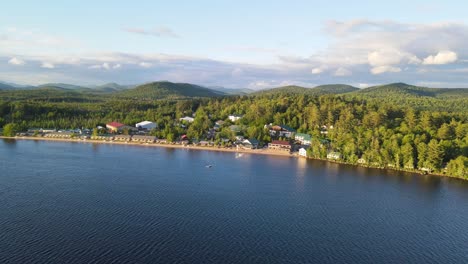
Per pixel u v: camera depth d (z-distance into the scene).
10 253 94.75
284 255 101.06
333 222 127.94
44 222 115.62
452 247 111.38
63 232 108.75
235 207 138.75
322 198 156.38
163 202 140.38
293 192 164.25
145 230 112.75
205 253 99.81
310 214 134.88
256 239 110.38
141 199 142.88
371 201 154.62
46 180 165.75
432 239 116.75
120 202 138.12
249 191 162.62
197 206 137.62
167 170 199.50
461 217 138.00
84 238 105.19
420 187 180.88
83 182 164.62
